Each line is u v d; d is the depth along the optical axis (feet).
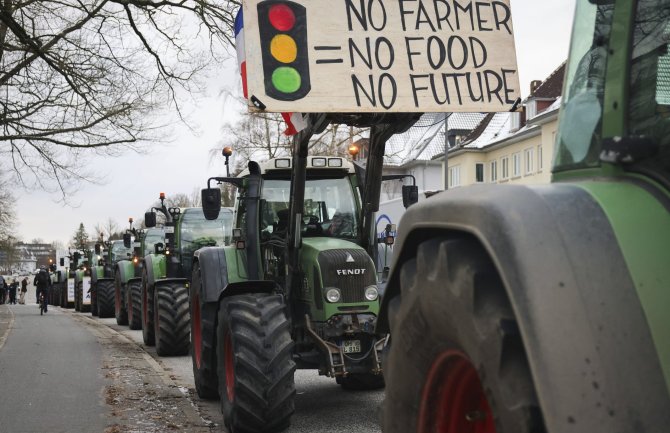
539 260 5.69
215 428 20.62
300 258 21.74
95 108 50.21
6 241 236.63
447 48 14.34
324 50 14.06
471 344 6.23
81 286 93.71
